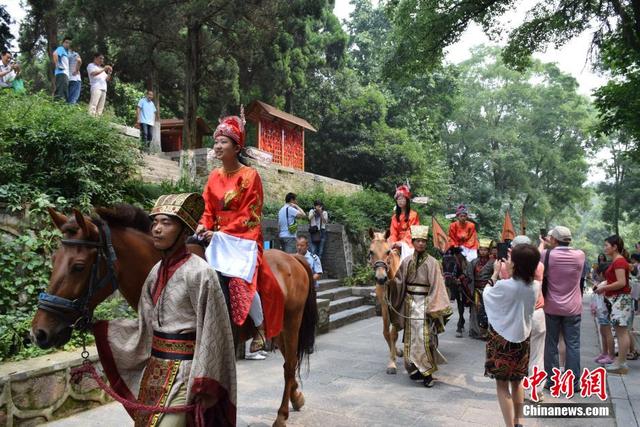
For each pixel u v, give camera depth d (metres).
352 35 31.06
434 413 5.14
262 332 3.94
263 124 18.67
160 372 2.62
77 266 2.91
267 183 15.75
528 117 42.62
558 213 48.25
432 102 29.58
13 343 4.94
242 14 14.80
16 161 6.66
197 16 14.72
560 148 42.81
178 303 2.67
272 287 4.01
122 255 3.33
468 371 6.96
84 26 15.45
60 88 10.31
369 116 23.55
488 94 42.41
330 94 23.69
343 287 12.99
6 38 15.42
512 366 4.15
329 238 14.13
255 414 5.04
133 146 7.92
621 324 6.62
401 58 16.09
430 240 18.77
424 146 27.14
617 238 6.82
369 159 22.97
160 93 20.11
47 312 2.82
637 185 39.88
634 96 13.79
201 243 3.72
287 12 15.19
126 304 6.45
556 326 5.74
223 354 2.63
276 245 12.34
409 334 6.23
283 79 18.27
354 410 5.21
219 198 3.87
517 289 4.05
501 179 41.66
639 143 16.23
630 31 12.61
